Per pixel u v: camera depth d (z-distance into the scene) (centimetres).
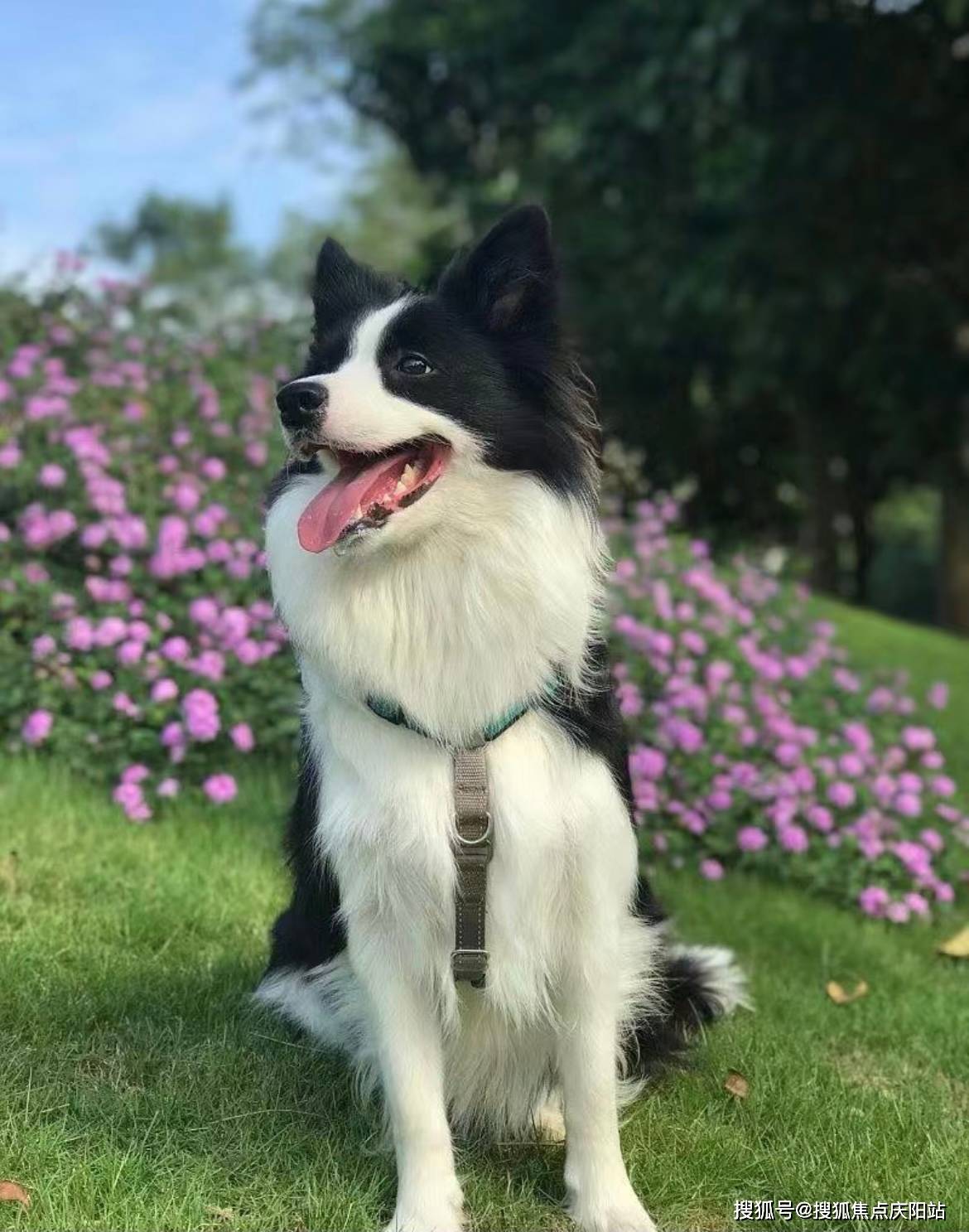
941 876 206
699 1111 131
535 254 118
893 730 236
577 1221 116
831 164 429
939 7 383
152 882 165
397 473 113
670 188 518
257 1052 133
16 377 237
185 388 258
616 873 116
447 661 112
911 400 564
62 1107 123
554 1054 125
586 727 116
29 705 199
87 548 215
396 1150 117
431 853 112
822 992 167
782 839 199
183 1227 111
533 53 561
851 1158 124
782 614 267
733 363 603
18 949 146
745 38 402
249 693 202
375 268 138
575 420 118
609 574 135
